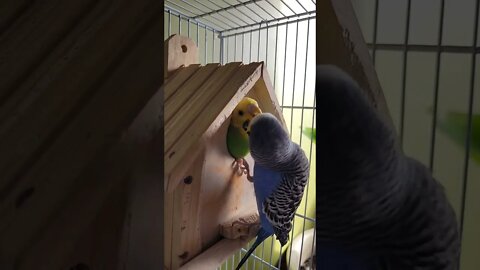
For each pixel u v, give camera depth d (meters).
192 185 0.59
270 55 1.09
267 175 0.62
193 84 0.69
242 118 0.64
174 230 0.59
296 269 1.11
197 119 0.59
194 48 0.78
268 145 0.58
